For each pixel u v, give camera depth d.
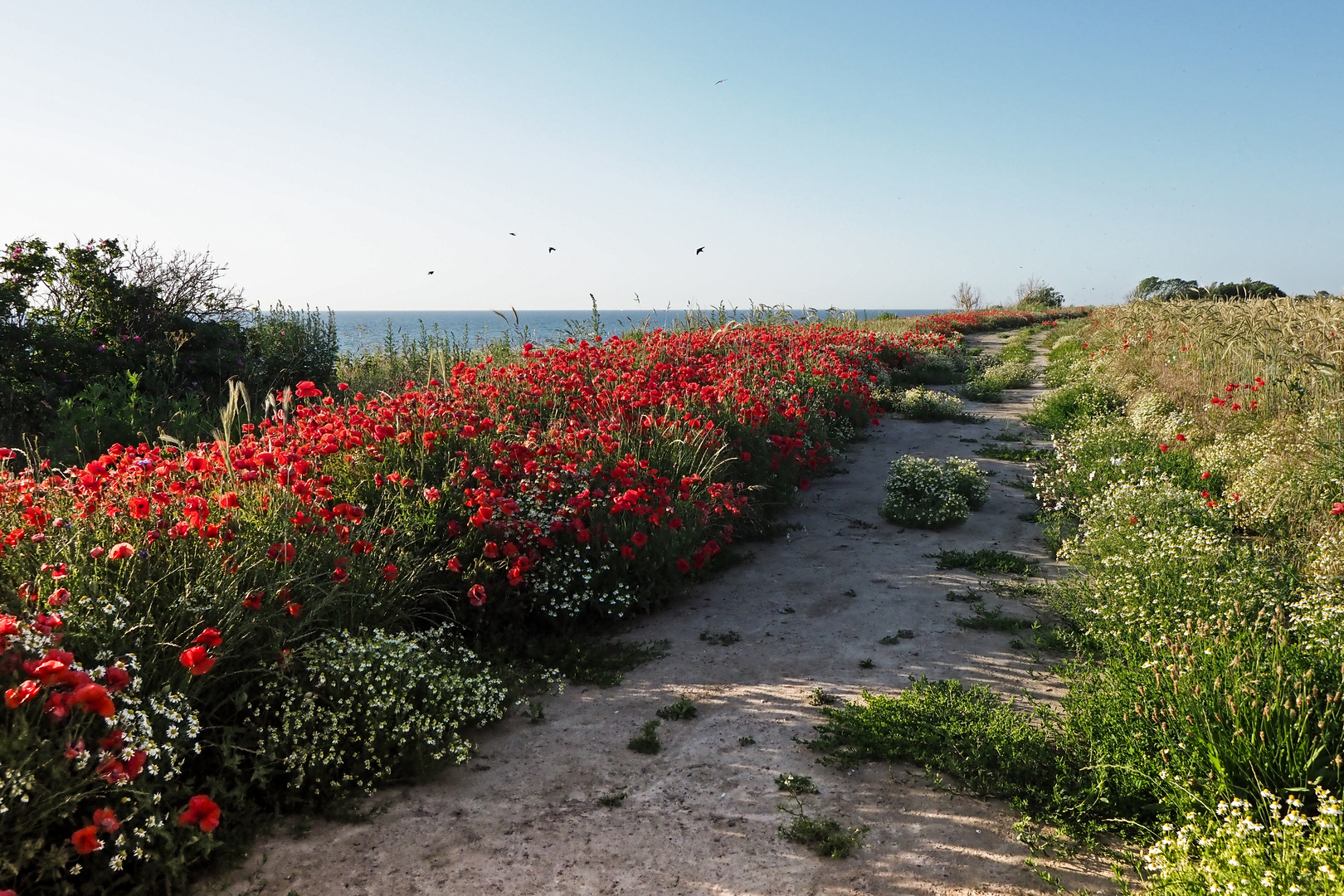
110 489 4.13
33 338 9.61
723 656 4.79
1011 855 2.92
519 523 5.15
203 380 11.42
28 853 2.37
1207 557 4.78
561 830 3.10
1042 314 48.06
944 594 5.72
